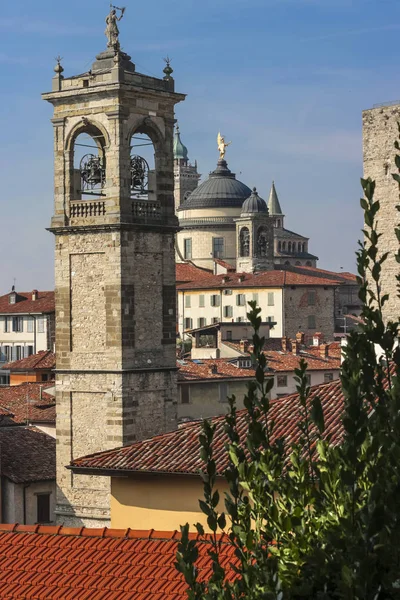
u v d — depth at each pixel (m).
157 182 98.25
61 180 97.81
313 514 22.33
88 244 95.94
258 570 20.78
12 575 41.47
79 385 95.75
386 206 79.44
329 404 60.50
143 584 39.56
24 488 96.56
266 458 22.20
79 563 41.66
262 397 22.30
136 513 59.75
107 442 94.38
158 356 96.50
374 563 19.09
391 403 19.73
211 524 21.30
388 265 77.38
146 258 96.19
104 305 94.88
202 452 21.69
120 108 95.25
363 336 20.41
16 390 128.62
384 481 19.14
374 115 80.56
